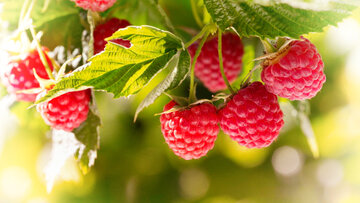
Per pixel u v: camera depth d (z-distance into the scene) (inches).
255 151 21.7
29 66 11.9
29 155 18.5
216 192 21.8
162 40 11.1
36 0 12.5
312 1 10.5
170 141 11.8
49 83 11.3
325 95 22.8
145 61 11.1
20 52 12.0
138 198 20.5
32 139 17.8
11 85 11.9
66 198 19.5
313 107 22.9
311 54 11.5
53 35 12.5
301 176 26.2
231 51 13.2
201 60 13.2
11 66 11.9
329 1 10.4
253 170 22.5
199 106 11.8
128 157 19.7
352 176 25.8
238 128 11.7
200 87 16.3
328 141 23.7
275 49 11.5
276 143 22.2
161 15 12.5
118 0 12.6
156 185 20.8
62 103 11.6
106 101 17.4
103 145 19.1
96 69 10.9
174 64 11.2
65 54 12.5
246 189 22.0
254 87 11.8
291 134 21.6
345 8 10.6
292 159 24.3
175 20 14.4
